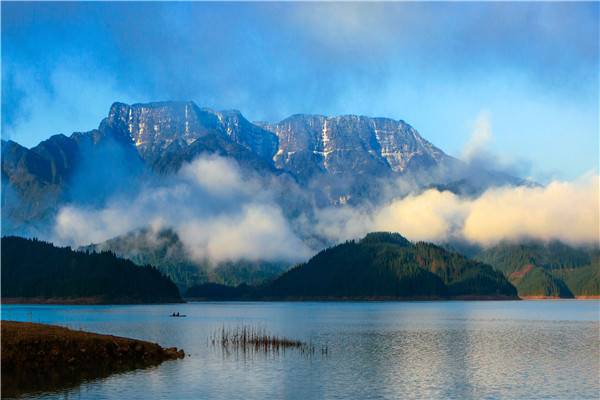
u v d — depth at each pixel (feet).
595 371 379.35
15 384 316.60
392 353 466.29
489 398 301.02
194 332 650.84
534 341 567.59
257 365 387.34
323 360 414.82
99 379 331.77
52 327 407.85
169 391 308.40
